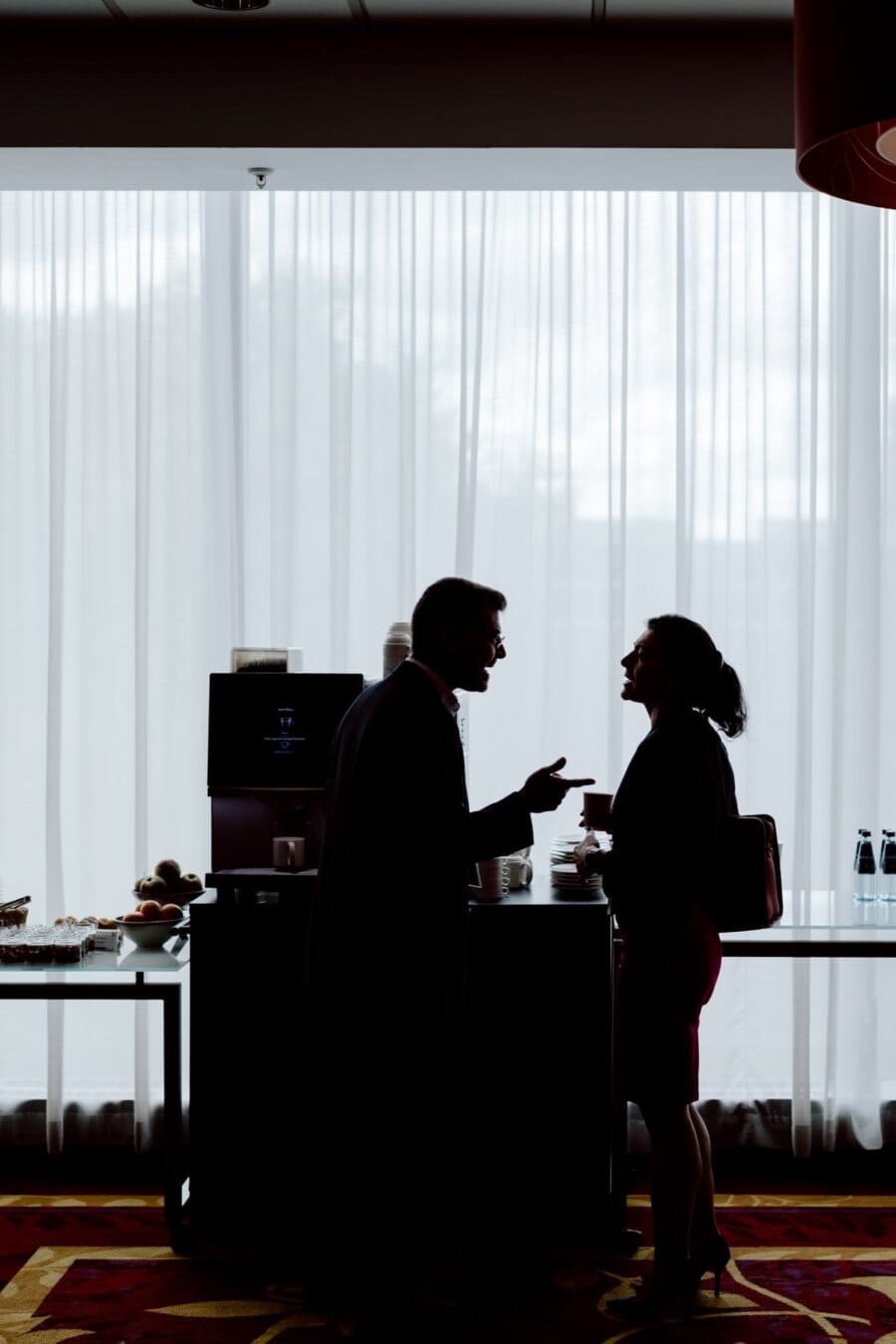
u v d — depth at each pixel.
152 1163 4.19
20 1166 4.17
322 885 3.00
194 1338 3.02
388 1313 2.97
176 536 4.31
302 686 3.62
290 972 3.49
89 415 4.34
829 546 4.29
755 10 3.59
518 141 3.75
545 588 4.31
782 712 4.31
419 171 3.97
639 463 4.32
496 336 4.29
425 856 2.88
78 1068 4.35
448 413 4.31
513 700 4.32
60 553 4.28
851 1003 4.28
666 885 2.97
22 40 3.76
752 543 4.29
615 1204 3.45
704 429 4.30
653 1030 2.97
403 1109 2.93
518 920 3.48
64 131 3.75
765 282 4.27
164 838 4.32
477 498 4.32
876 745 4.26
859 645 4.28
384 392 4.32
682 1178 3.00
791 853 4.30
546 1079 3.49
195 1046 3.51
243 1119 3.50
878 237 4.23
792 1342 2.98
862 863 3.87
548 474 4.29
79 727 4.34
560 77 3.74
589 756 4.33
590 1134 3.49
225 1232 3.52
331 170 3.96
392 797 2.88
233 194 4.27
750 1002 4.30
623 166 3.92
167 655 4.31
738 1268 3.37
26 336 4.36
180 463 4.31
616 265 4.31
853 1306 3.16
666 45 3.74
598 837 3.97
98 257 4.33
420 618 3.04
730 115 3.73
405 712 2.91
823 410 4.32
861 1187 3.97
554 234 4.30
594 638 4.33
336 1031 2.95
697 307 4.29
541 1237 3.52
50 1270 3.37
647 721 4.36
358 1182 3.01
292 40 3.75
